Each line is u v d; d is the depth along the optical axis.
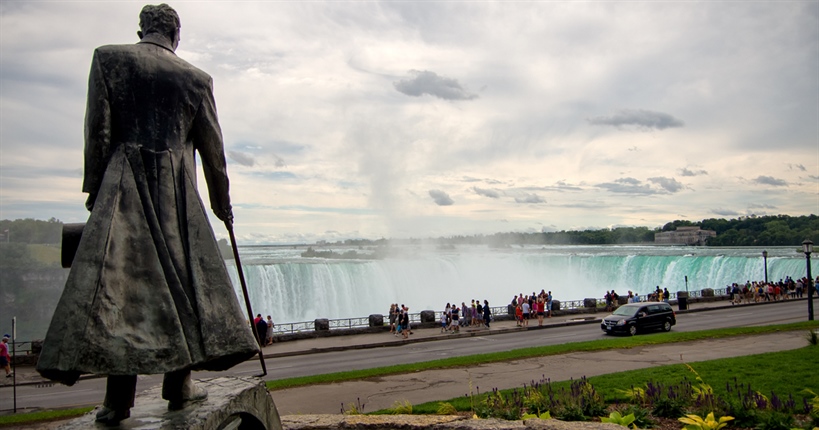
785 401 9.16
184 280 3.62
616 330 28.42
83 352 3.08
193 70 4.02
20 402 17.61
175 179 3.78
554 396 10.58
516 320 37.38
